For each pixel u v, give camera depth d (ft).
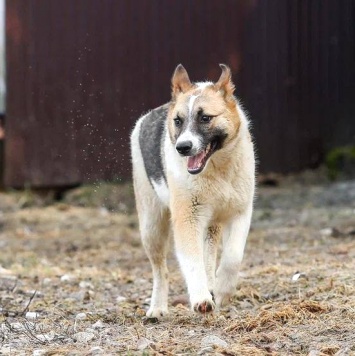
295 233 47.88
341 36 75.77
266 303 29.32
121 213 59.77
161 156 28.71
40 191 66.54
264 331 24.82
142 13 66.64
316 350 22.17
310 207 58.34
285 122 73.20
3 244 50.08
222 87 27.35
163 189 28.81
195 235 26.84
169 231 30.40
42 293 33.96
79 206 62.59
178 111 26.96
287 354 22.11
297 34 73.41
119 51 65.46
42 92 65.05
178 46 67.92
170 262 41.34
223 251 27.40
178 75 27.91
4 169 66.80
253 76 70.90
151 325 27.27
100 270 40.55
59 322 27.91
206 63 68.90
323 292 29.63
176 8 67.87
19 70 65.46
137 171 30.76
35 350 23.36
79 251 47.39
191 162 26.30
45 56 65.00
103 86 64.69
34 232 54.24
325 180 70.59
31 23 65.05
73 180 64.69
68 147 64.69
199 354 22.11
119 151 52.42
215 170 26.76
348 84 76.33
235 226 27.37
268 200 61.93
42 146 65.46
